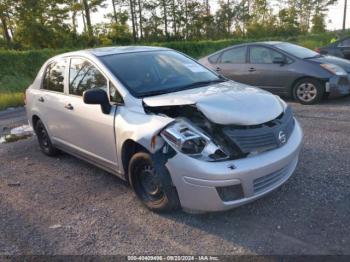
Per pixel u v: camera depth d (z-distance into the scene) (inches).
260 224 142.5
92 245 138.0
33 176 210.5
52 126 218.2
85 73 188.9
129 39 1632.6
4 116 412.2
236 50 375.9
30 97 238.8
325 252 123.3
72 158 235.9
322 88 323.6
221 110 142.1
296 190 165.6
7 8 1255.5
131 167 158.4
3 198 184.1
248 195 137.6
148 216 155.2
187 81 180.5
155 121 146.9
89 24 1536.7
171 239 138.0
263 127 143.4
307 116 291.3
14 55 821.9
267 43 362.3
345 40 500.4
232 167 133.6
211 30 2222.0
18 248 139.4
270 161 139.6
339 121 269.6
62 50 944.9
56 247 138.4
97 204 169.3
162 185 144.6
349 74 332.5
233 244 132.0
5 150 263.9
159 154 145.6
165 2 2036.2
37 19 1343.5
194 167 134.2
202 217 150.8
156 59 191.6
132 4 1920.5
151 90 167.3
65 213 163.6
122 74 173.0
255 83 360.8
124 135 157.0
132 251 132.7
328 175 178.2
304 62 331.3
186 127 141.8
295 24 2554.1
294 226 139.2
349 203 151.9
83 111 183.2
